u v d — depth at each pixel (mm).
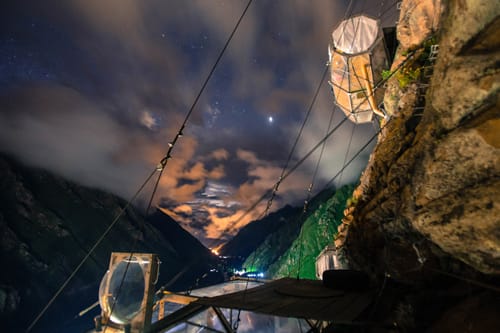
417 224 4676
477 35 4012
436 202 4301
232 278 28000
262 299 7074
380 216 7113
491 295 3969
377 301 6402
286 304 6535
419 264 5809
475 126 3756
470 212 3668
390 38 14461
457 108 4090
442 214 4133
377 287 7871
